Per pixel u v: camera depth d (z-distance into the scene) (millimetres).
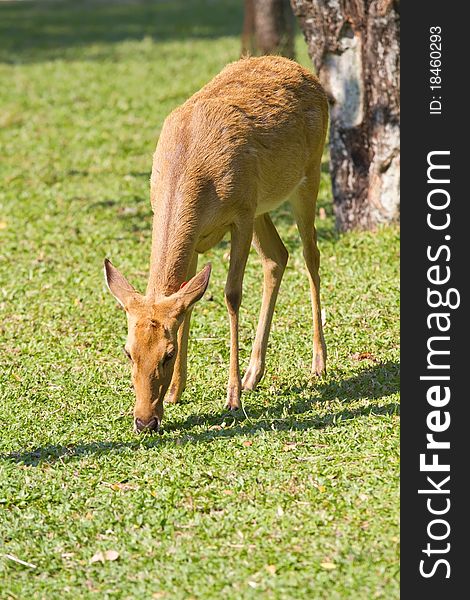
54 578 12898
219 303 22656
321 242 25859
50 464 15695
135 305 15680
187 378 18812
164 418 17094
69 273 25125
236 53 56031
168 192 16719
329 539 13008
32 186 33281
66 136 39969
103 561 13078
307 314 21453
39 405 18062
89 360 20078
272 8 42219
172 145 17188
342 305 21656
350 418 16578
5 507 14586
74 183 33562
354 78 25281
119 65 54875
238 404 17328
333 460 14984
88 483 15008
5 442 16562
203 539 13352
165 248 16422
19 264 25969
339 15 24906
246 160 17469
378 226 25781
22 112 44500
